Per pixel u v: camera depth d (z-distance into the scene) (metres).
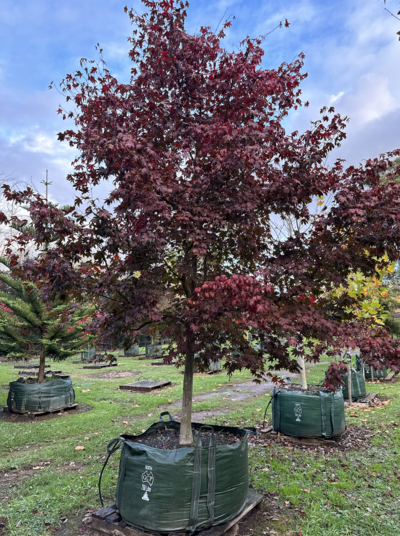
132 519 2.92
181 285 3.92
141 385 10.91
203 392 10.48
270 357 3.52
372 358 3.05
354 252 3.51
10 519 3.41
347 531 3.23
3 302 8.66
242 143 3.19
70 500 3.78
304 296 3.34
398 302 17.72
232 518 3.12
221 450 3.05
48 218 2.99
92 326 3.84
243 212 3.50
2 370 14.76
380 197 3.26
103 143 3.03
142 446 3.05
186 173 3.59
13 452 5.53
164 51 3.58
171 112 3.72
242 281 2.45
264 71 3.77
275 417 6.03
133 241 3.20
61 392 8.01
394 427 6.53
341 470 4.61
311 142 3.55
